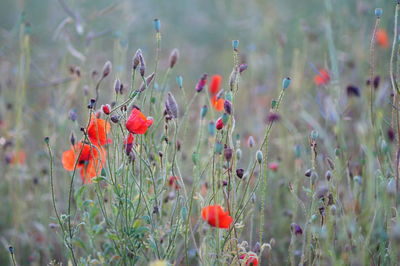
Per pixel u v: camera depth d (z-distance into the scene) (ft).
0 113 18.28
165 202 12.05
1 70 20.25
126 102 10.17
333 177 11.28
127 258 11.05
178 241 13.62
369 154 10.14
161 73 23.24
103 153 11.00
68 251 11.19
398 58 11.32
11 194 15.94
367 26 20.57
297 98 18.01
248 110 20.08
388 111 13.82
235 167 10.75
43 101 20.36
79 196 11.07
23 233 15.46
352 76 18.72
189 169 15.88
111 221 11.19
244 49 26.27
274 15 24.73
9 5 28.30
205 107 11.22
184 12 30.81
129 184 11.48
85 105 13.58
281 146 16.05
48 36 23.66
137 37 25.63
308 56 21.66
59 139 16.53
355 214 11.34
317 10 25.96
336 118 12.18
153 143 11.47
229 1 29.68
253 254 10.43
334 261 10.21
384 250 10.61
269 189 15.06
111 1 22.80
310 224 11.07
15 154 16.02
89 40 17.93
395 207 10.25
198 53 28.04
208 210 9.64
